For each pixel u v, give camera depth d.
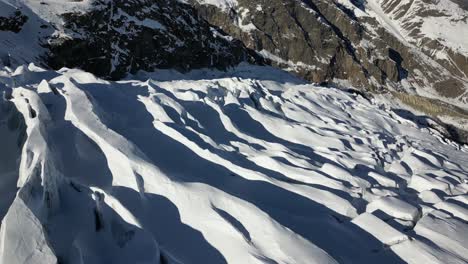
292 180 12.56
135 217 7.79
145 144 11.95
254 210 8.61
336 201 11.07
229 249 7.98
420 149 21.77
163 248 7.75
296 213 10.39
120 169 9.25
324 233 9.38
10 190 7.99
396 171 16.36
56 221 7.33
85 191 8.24
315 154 15.95
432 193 13.13
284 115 22.83
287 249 7.93
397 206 11.05
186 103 17.62
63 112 11.02
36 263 5.96
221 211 8.70
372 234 9.80
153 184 9.16
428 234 9.88
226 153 13.03
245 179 11.51
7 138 9.85
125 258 7.09
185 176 10.05
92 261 6.82
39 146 8.20
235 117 18.89
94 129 10.05
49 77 15.98
